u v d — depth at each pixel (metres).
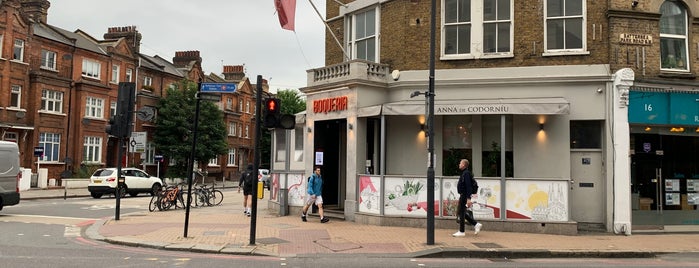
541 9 14.73
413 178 14.22
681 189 14.77
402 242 11.62
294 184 17.61
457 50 15.40
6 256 9.59
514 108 13.30
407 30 15.74
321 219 15.14
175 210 19.92
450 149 15.27
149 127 44.06
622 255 10.63
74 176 36.50
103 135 39.28
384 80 15.88
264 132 61.34
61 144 36.19
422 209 14.06
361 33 17.52
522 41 14.76
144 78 44.62
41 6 38.28
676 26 14.83
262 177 35.19
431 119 11.47
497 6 15.16
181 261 9.41
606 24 14.31
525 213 13.37
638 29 14.25
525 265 9.52
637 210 14.46
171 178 42.88
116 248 10.96
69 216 17.41
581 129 14.45
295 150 19.28
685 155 14.96
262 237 12.26
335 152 18.80
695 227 14.27
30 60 34.38
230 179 56.44
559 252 10.59
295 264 9.29
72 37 38.66
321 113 16.66
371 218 14.59
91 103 38.69
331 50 18.64
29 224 14.80
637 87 14.02
